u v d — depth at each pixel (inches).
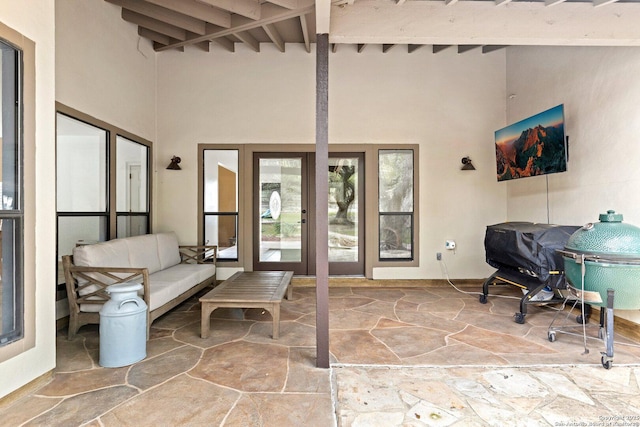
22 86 80.4
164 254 170.6
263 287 135.2
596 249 101.6
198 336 119.4
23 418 72.5
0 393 75.4
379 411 75.6
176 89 197.9
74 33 132.0
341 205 205.8
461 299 168.6
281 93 198.5
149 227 192.2
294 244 205.5
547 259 129.8
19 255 79.8
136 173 181.0
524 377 90.5
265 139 198.8
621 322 122.2
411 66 199.3
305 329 126.6
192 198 199.3
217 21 153.4
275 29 176.6
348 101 198.8
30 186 82.4
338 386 86.0
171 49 196.7
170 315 143.3
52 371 89.4
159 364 97.7
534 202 174.9
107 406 77.0
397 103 199.3
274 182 205.0
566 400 79.7
